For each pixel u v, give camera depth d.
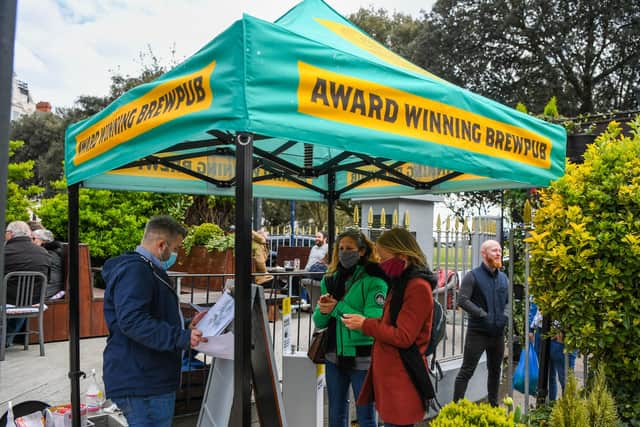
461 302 4.92
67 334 7.17
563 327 3.40
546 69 20.05
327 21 3.51
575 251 3.19
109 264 2.87
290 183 5.12
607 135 3.62
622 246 3.02
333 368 3.55
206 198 11.52
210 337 2.71
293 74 2.05
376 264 3.45
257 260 7.17
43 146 29.88
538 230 3.47
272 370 3.06
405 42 24.61
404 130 2.39
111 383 2.72
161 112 2.38
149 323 2.62
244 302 2.18
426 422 5.00
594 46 19.86
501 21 20.11
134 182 4.18
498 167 2.84
